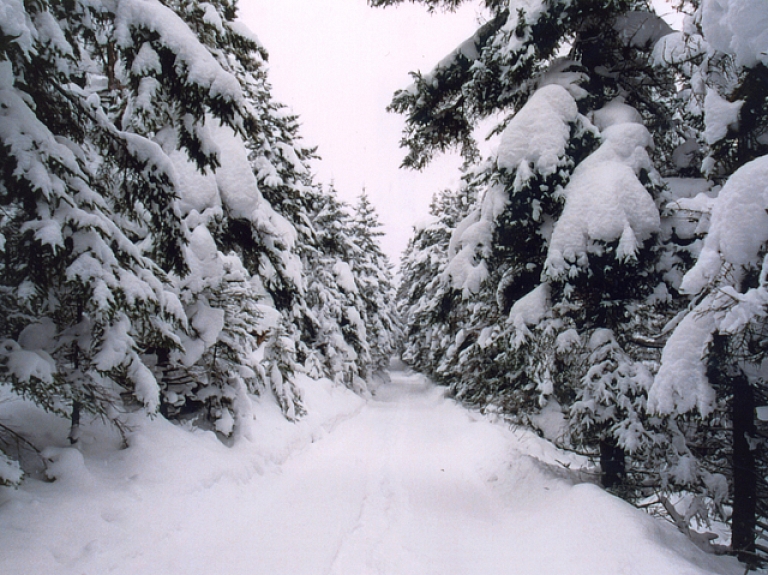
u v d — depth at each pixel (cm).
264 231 959
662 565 404
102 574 370
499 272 876
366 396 2527
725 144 549
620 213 608
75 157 461
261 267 1077
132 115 561
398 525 598
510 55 687
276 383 1130
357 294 2644
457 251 929
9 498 394
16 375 386
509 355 798
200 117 567
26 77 432
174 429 684
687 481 582
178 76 531
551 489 694
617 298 686
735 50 454
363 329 2500
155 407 487
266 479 758
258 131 584
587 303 714
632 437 602
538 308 716
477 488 826
